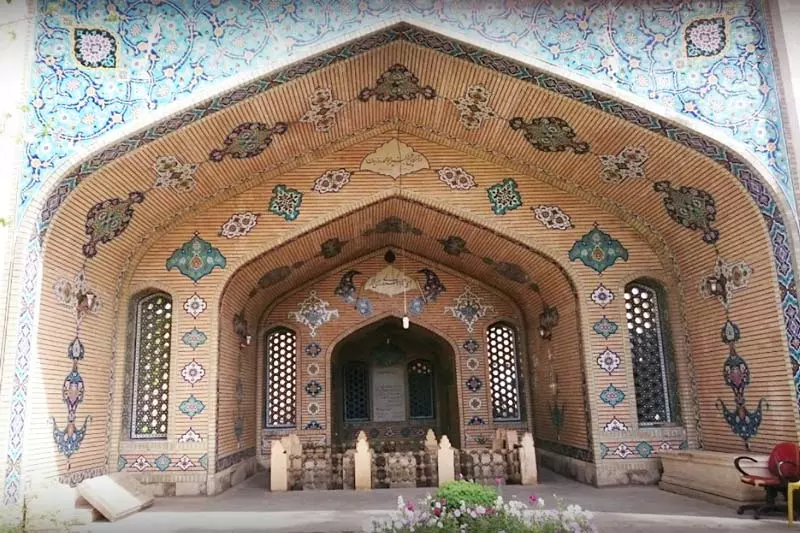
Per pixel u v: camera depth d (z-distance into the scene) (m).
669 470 6.25
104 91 5.15
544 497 5.93
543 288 7.76
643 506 5.32
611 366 6.71
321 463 6.98
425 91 6.19
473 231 7.30
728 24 5.33
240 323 7.82
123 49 5.21
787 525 4.45
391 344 11.48
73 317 5.67
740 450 5.77
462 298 9.20
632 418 6.61
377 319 9.09
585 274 6.86
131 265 6.73
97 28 5.21
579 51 5.34
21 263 4.85
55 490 5.01
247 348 8.27
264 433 8.78
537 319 8.48
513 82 5.62
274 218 6.89
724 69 5.29
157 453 6.50
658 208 6.41
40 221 5.03
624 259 6.88
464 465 7.02
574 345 7.11
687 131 5.27
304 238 7.20
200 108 5.27
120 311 6.64
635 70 5.30
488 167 6.98
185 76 5.21
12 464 4.69
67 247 5.49
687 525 4.49
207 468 6.49
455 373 9.14
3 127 5.02
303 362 8.97
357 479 6.78
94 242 5.89
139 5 5.28
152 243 6.82
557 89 5.49
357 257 9.17
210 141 5.81
